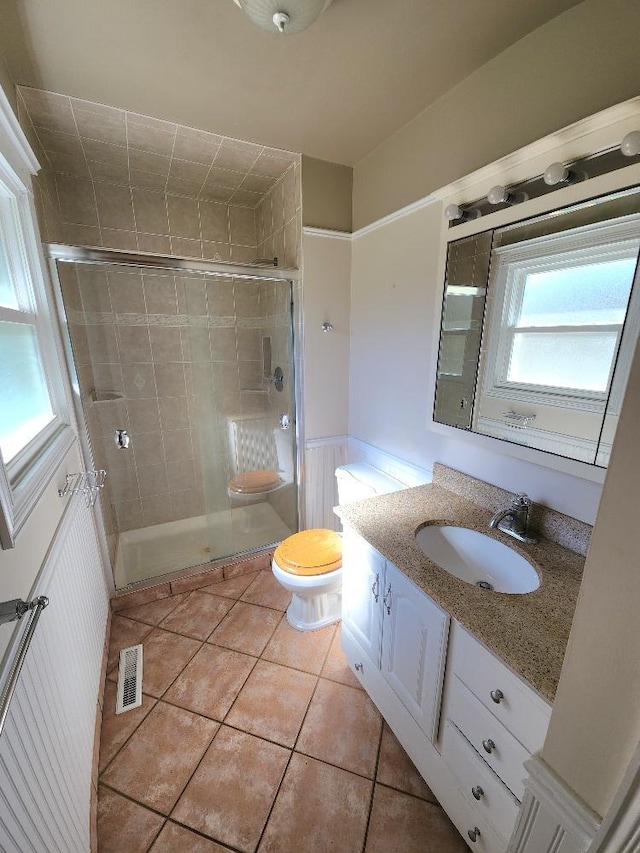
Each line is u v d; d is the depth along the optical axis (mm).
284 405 2402
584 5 990
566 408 1121
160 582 2098
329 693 1512
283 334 2283
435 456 1710
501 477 1397
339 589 1818
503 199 1182
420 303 1684
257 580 2254
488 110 1292
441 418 1609
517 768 817
